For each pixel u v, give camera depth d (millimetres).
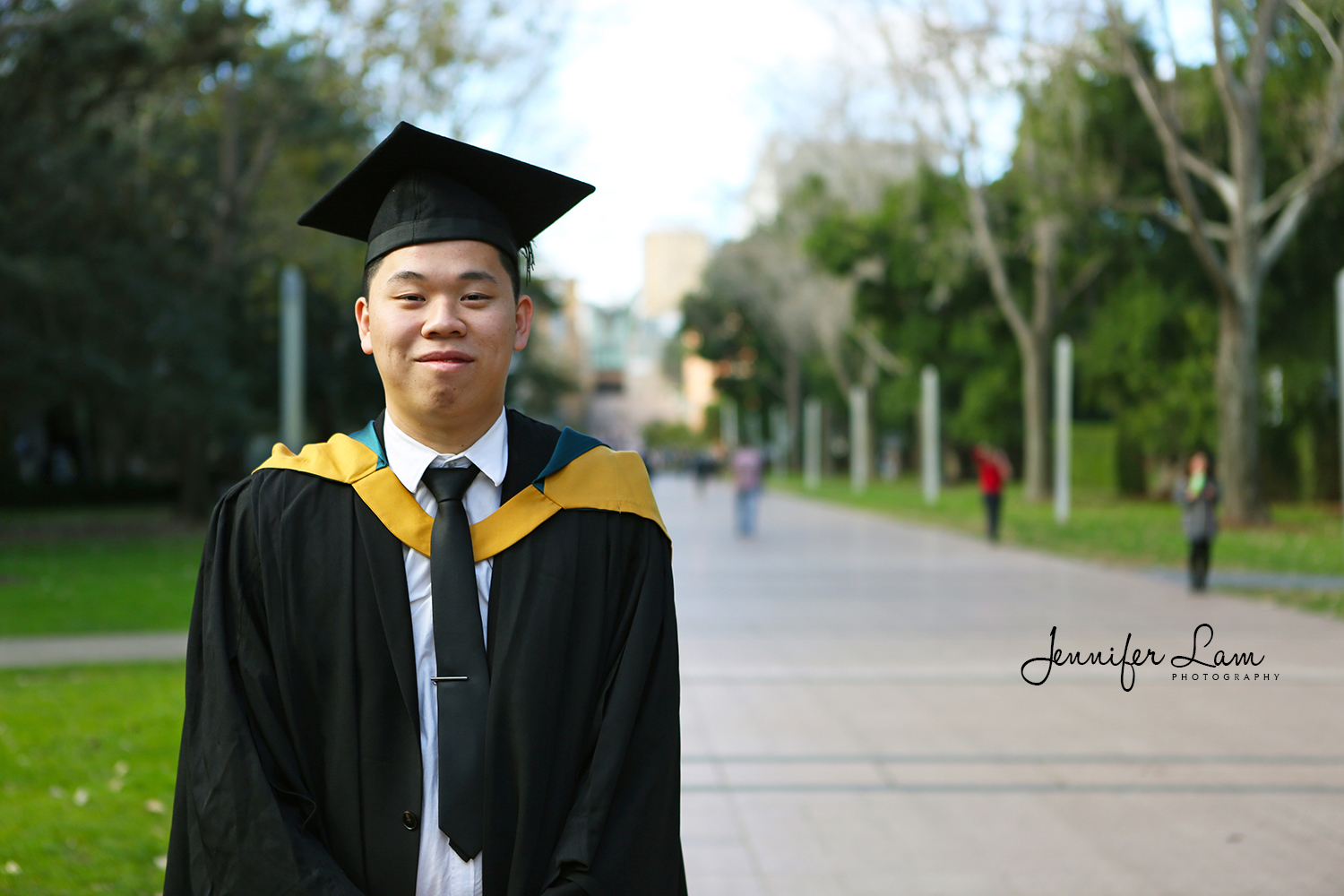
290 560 1758
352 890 1598
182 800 1748
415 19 17906
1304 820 5012
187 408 20891
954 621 10812
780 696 7516
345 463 1834
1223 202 25375
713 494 45375
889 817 5055
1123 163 23797
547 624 1751
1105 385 29438
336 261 22344
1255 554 16594
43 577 14016
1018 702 7348
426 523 1785
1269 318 25797
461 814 1655
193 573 14742
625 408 160750
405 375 1768
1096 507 29688
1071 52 19828
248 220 23078
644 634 1826
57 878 4078
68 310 19359
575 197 1922
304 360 31594
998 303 34469
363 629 1728
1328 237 24656
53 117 17344
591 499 1859
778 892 4207
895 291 36406
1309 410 27984
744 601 12391
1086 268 29906
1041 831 4879
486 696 1703
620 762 1724
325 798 1702
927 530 24281
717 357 71125
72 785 5234
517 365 41156
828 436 62688
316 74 19859
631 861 1680
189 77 19078
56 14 14297
